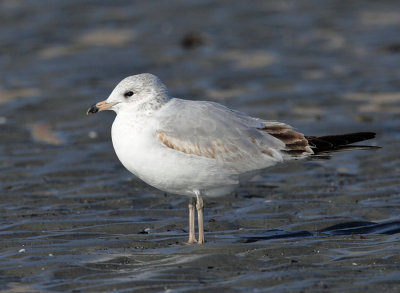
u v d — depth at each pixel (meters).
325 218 12.17
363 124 18.41
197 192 11.07
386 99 20.84
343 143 11.16
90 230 11.78
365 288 8.73
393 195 13.43
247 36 30.33
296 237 11.23
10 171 15.43
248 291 8.77
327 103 20.62
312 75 24.14
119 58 26.91
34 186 14.49
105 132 18.44
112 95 11.20
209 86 22.92
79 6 36.03
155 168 10.84
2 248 10.82
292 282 9.01
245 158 10.88
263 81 23.45
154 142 10.77
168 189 11.26
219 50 28.14
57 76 24.44
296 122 18.81
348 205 12.91
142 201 13.56
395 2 35.88
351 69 24.84
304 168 15.52
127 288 9.02
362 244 10.58
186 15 34.22
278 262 9.86
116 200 13.57
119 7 36.09
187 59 26.81
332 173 15.08
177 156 10.72
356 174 14.94
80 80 23.84
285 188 14.23
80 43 29.38
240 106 20.52
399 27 31.19
